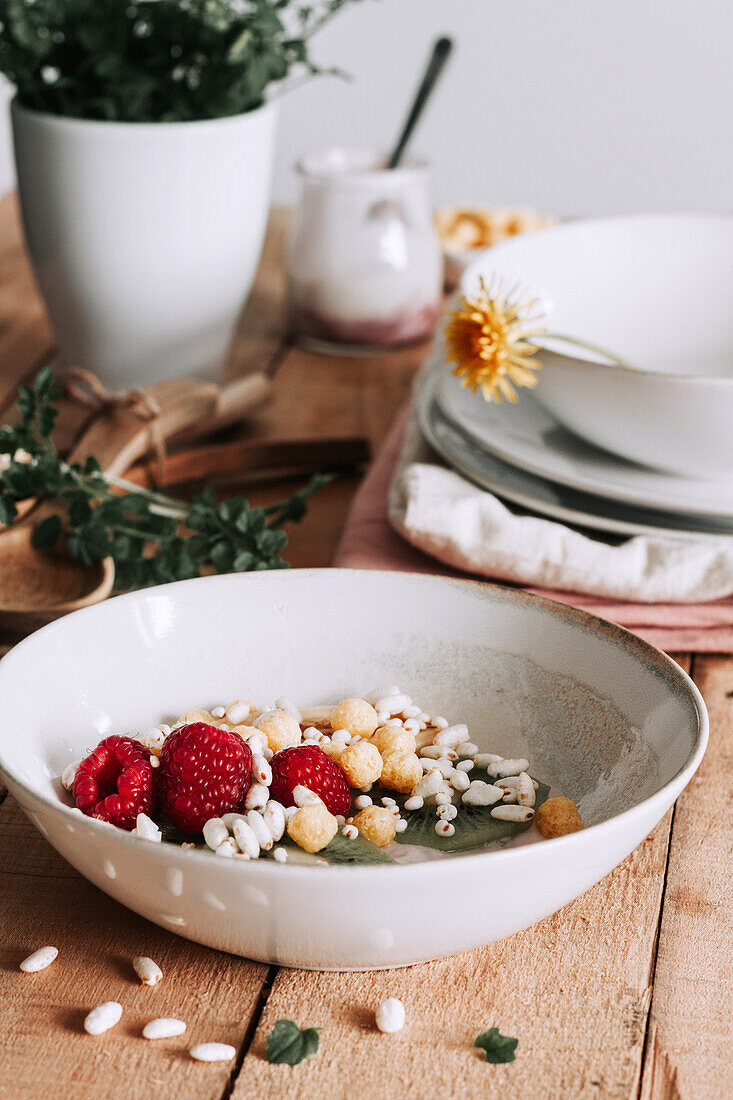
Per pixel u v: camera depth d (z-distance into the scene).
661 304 0.82
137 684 0.55
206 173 0.77
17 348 0.94
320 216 0.92
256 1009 0.48
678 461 0.66
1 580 0.66
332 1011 0.48
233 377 0.90
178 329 0.82
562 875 0.46
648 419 0.65
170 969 0.49
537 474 0.67
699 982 0.49
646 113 1.80
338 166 1.00
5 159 1.72
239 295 0.84
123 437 0.73
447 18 1.77
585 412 0.66
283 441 0.76
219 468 0.76
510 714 0.56
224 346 0.86
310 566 0.69
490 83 1.81
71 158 0.76
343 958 0.47
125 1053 0.47
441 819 0.51
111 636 0.55
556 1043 0.47
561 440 0.71
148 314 0.80
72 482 0.67
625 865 0.53
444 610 0.57
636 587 0.63
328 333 0.96
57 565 0.67
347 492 0.77
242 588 0.57
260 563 0.65
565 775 0.54
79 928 0.51
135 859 0.46
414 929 0.46
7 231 1.22
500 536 0.64
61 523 0.66
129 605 0.56
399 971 0.49
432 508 0.64
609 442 0.67
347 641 0.57
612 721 0.53
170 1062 0.47
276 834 0.49
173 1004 0.48
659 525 0.65
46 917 0.51
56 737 0.53
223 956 0.50
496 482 0.68
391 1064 0.47
